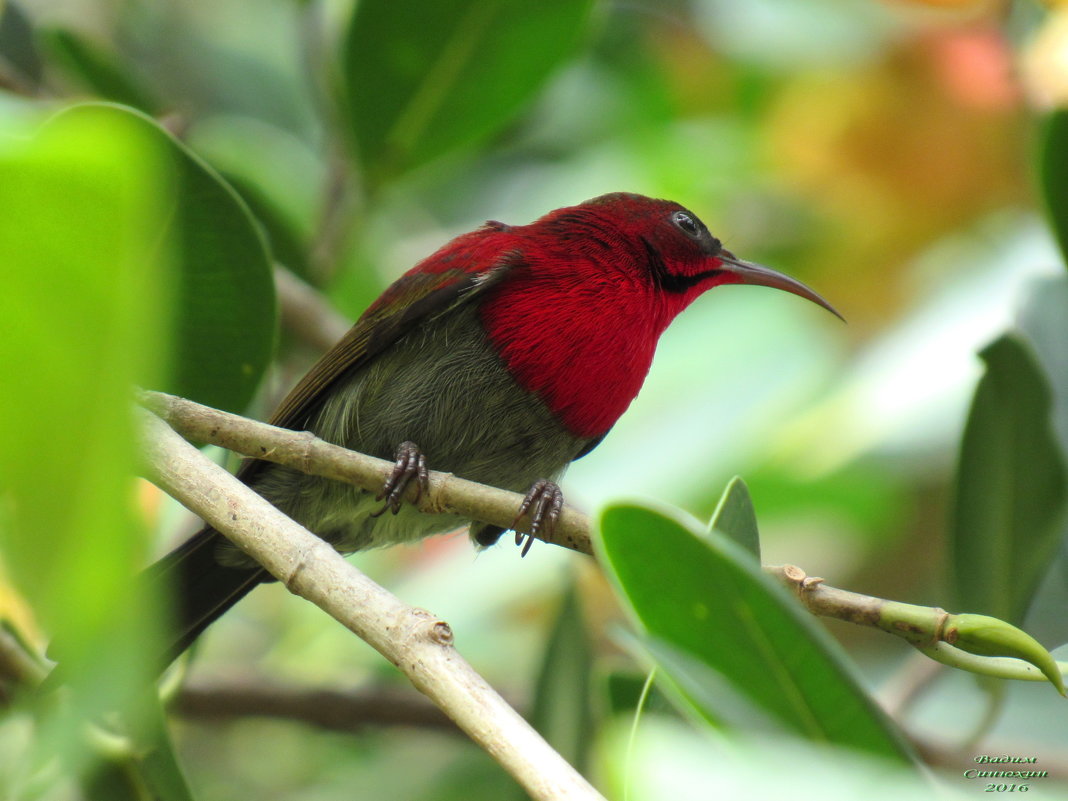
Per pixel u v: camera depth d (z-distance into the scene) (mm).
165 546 8219
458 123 8656
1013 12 10273
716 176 12289
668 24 12492
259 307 6520
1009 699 9312
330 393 8391
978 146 10227
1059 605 7043
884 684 10047
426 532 8492
